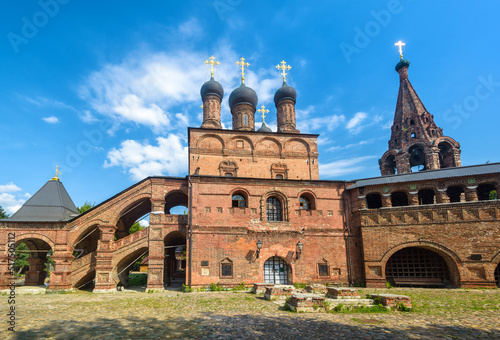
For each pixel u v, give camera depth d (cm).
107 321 1406
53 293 2731
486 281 2544
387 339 1066
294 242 2981
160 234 2956
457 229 2688
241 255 2866
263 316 1468
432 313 1507
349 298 1714
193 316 1500
